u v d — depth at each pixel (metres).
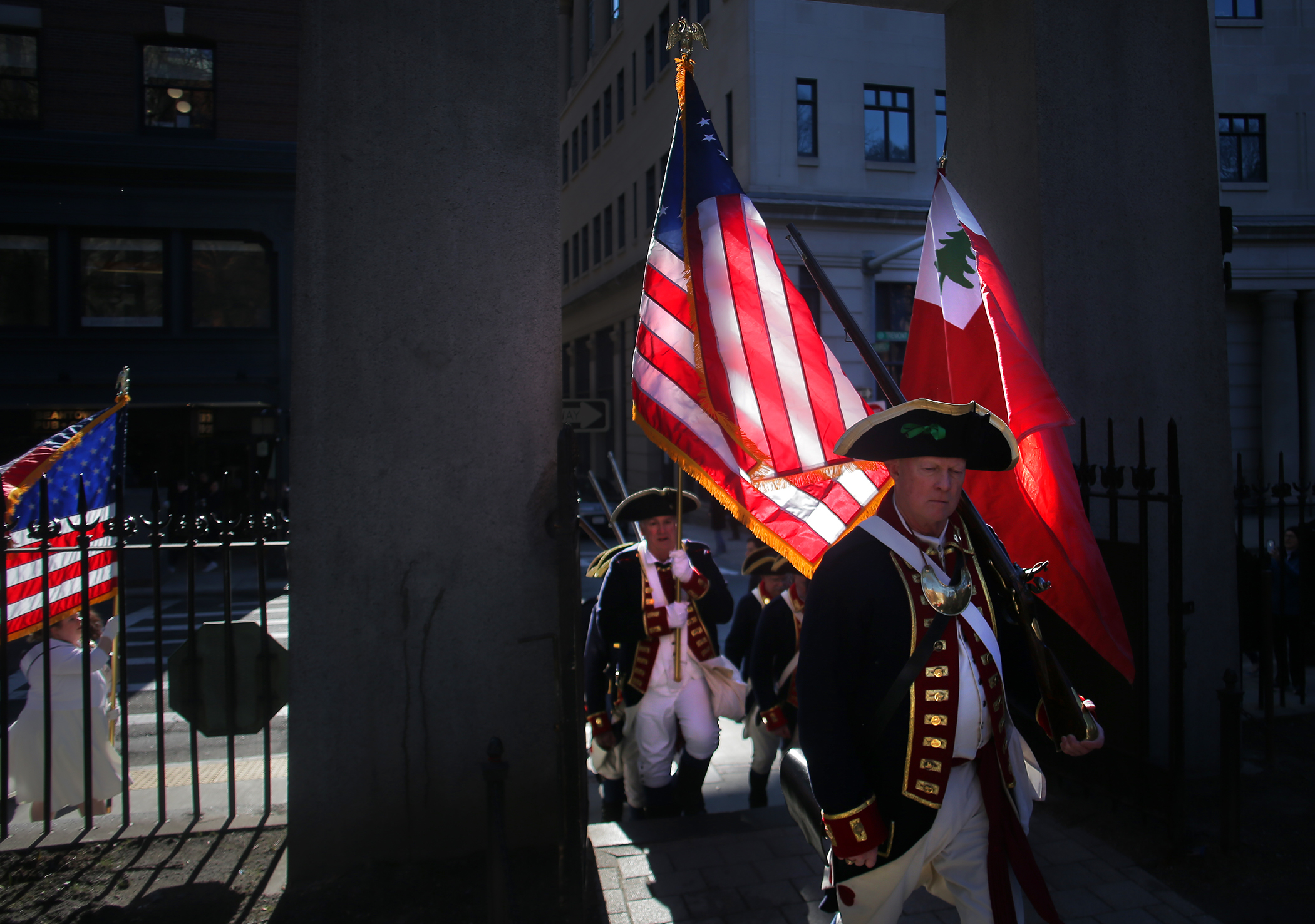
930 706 2.12
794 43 20.70
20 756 4.38
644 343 3.54
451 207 3.73
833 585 2.20
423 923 3.21
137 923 3.21
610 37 28.73
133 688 8.27
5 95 17.58
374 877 3.54
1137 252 4.63
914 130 21.50
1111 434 3.96
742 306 3.45
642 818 4.44
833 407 3.33
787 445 3.20
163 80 18.27
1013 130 4.72
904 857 2.16
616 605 4.12
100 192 17.88
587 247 32.19
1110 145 4.61
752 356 3.37
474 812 3.70
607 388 31.44
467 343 3.73
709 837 3.82
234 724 3.97
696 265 3.51
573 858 3.05
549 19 3.83
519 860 3.63
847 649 2.17
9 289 17.95
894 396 2.74
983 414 2.09
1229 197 22.03
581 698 3.09
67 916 3.25
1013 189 4.72
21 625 4.38
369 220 3.67
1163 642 4.46
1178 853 3.56
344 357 3.63
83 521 3.79
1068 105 4.56
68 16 17.61
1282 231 21.94
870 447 2.17
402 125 3.70
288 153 18.45
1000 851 2.19
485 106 3.77
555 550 3.77
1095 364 4.54
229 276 18.89
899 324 21.28
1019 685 2.46
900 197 21.27
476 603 3.71
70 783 4.38
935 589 2.15
